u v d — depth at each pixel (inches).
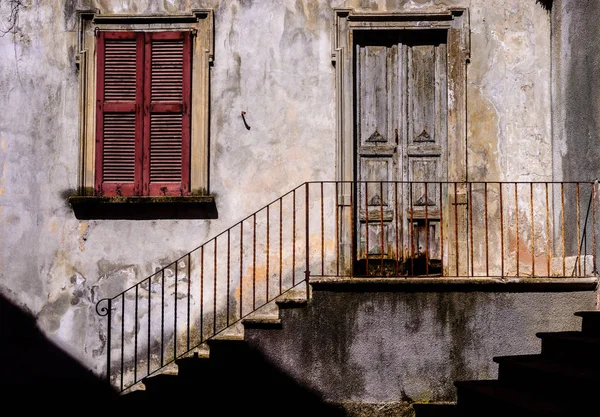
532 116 261.7
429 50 268.4
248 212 263.3
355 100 268.7
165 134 267.9
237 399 210.1
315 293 212.5
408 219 266.4
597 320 191.2
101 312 261.4
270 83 266.5
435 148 266.5
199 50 268.2
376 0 266.4
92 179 266.8
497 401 174.1
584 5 233.0
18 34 272.1
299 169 263.4
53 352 261.3
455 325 211.2
